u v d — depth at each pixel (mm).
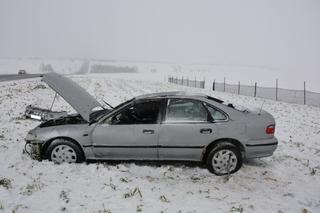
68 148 6387
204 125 6102
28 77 44094
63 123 6699
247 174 6246
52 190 5219
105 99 18969
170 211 4605
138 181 5707
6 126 10141
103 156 6379
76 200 4883
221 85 46188
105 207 4680
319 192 5508
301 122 13398
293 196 5301
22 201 4816
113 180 5695
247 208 4781
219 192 5359
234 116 6164
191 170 6332
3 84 28938
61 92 6918
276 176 6219
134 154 6273
